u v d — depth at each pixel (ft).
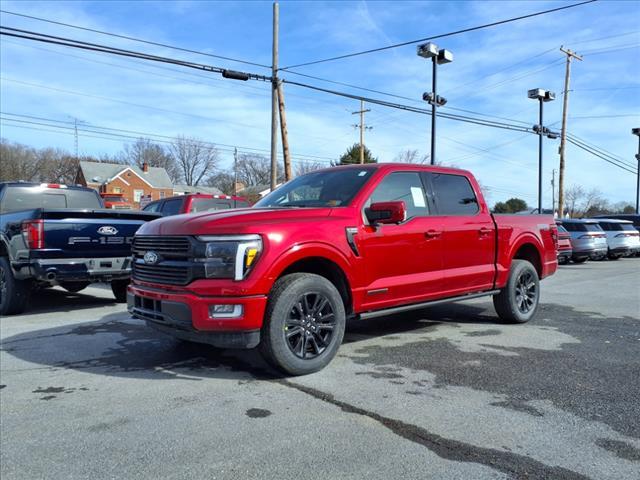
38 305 28.50
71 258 24.62
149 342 19.13
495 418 11.47
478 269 20.03
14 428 11.19
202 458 9.66
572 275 46.50
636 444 10.18
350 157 183.73
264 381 14.21
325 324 15.07
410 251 17.51
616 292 33.53
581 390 13.32
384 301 16.87
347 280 15.76
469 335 19.85
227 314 13.46
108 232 25.80
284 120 67.77
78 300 30.35
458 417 11.53
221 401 12.65
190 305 13.66
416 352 17.21
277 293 14.03
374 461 9.50
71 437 10.68
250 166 302.04
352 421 11.34
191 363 16.16
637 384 13.78
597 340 18.99
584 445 10.13
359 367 15.44
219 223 14.02
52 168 267.80
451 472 9.07
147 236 15.64
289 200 18.25
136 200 224.94
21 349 18.20
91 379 14.62
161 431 10.91
